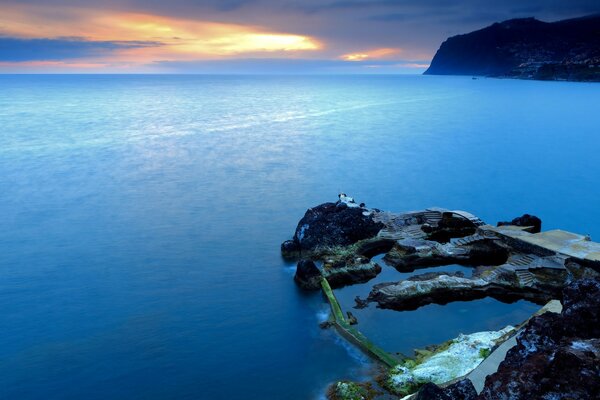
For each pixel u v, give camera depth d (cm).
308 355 3916
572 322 2595
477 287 4800
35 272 5806
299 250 6075
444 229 6322
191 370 3794
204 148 14850
